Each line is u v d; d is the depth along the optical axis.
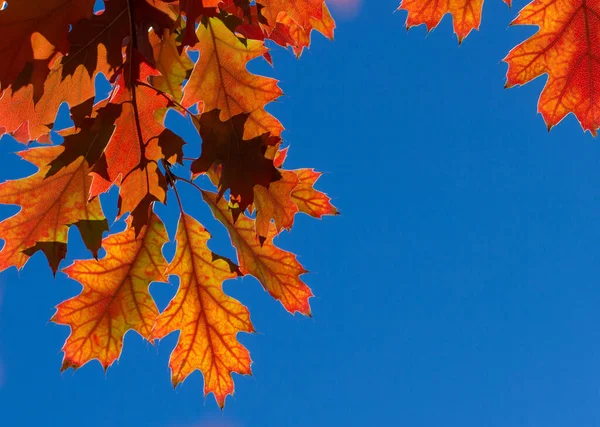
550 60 1.48
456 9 1.49
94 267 1.54
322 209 1.55
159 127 1.49
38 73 1.45
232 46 1.49
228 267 1.56
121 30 1.47
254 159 1.46
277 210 1.47
